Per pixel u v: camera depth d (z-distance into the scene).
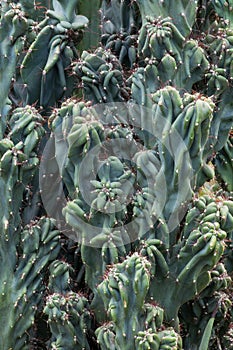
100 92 2.70
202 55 2.60
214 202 2.46
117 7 2.87
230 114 2.74
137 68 2.69
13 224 2.61
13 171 2.53
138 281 2.26
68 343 2.52
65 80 2.79
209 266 2.44
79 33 2.77
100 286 2.35
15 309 2.59
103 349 2.39
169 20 2.52
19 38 2.66
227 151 2.97
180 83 2.59
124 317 2.29
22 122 2.58
